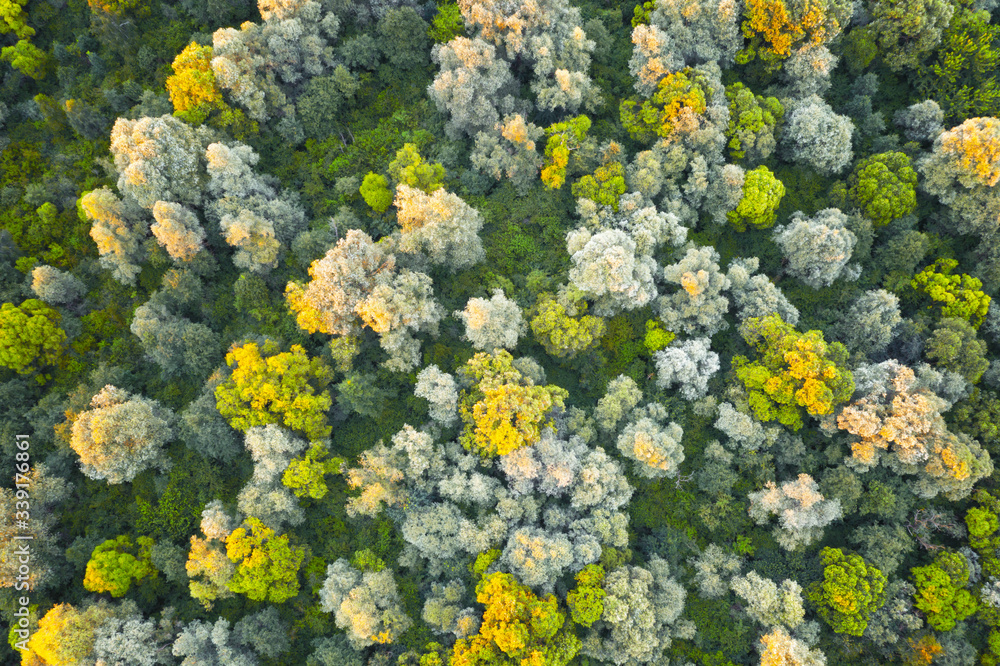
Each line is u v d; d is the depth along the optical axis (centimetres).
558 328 4628
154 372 4681
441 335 4878
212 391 4359
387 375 4666
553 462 4262
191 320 4791
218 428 4212
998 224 4853
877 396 4388
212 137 4734
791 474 4638
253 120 5016
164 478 4378
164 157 4428
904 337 4822
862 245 5000
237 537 3884
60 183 4931
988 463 4262
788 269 5072
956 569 4178
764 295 4762
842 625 4091
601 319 4706
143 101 4953
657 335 4750
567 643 3909
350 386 4328
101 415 3978
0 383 4428
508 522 4281
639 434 4362
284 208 4806
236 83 4747
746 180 4891
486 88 5091
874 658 4247
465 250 4759
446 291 5028
